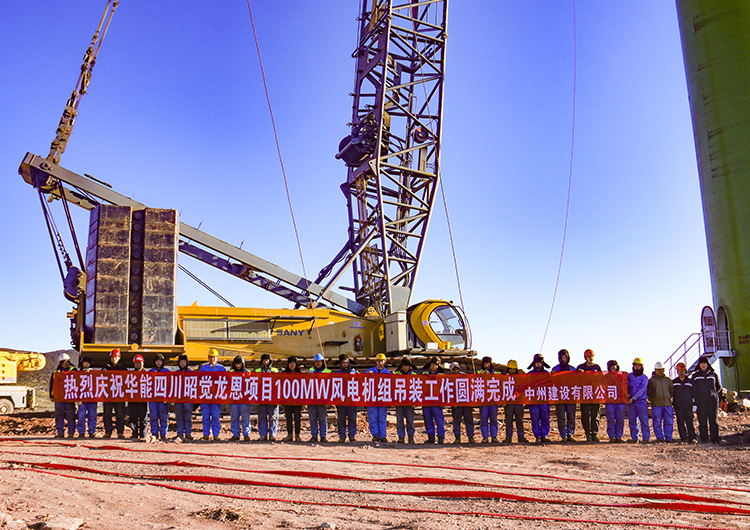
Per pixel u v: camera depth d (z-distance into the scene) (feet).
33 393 103.30
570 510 26.35
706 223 131.44
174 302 81.46
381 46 137.28
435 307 96.27
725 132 126.82
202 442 52.47
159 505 26.05
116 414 54.54
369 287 133.90
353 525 23.09
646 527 23.34
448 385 54.39
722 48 129.49
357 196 138.41
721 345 122.01
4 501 25.09
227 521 23.41
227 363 85.66
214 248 109.09
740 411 90.02
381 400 53.98
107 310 78.48
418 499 28.32
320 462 40.16
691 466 39.96
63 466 35.19
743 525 23.79
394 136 137.59
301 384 53.83
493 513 25.53
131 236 81.35
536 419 55.72
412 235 135.33
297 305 116.26
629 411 56.54
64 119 102.27
